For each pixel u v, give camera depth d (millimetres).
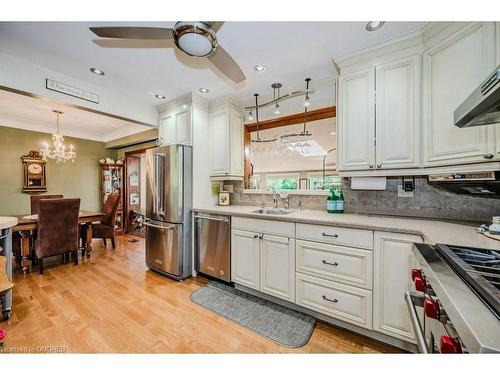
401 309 1441
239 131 2941
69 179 4723
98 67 2088
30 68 2004
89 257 3396
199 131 2797
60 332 1646
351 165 1858
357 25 1523
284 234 1950
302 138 3859
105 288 2367
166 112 3006
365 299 1574
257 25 1524
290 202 2617
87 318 1822
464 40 1283
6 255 1820
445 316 715
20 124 4066
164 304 2051
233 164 2834
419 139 1574
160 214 2680
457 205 1711
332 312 1705
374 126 1750
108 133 4965
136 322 1777
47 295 2203
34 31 1589
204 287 2398
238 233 2266
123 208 5145
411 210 1896
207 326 1737
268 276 2045
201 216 2588
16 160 4051
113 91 2611
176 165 2586
